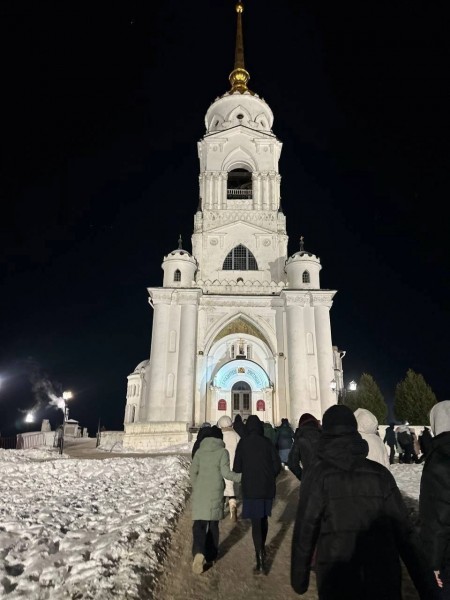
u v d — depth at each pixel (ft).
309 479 12.14
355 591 10.25
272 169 140.46
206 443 23.62
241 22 184.96
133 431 86.63
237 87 163.32
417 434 81.05
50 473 44.16
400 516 11.01
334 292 115.75
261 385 114.73
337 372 145.79
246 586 20.38
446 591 12.26
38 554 19.24
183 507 33.09
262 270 126.52
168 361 110.01
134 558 20.36
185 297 115.44
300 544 11.29
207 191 136.87
